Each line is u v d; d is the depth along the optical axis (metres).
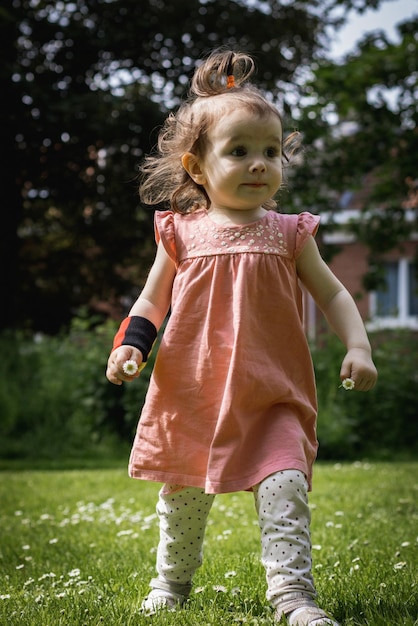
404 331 14.41
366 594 3.11
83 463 11.86
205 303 3.00
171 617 2.83
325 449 12.62
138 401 12.74
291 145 3.53
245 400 2.88
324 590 3.25
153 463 2.98
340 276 22.55
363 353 2.98
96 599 3.23
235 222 3.08
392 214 14.43
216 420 2.92
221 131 3.03
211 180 3.07
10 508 6.84
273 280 3.00
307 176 13.81
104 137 17.80
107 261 21.91
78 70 19.72
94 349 13.46
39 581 3.87
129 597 3.28
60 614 2.99
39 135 18.16
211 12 19.70
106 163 19.16
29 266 22.55
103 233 21.05
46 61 19.50
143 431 3.03
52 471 10.69
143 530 5.23
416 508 6.13
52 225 22.44
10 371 14.02
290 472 2.75
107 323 14.20
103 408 13.12
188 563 3.11
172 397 2.98
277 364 2.96
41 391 13.77
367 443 13.23
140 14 19.48
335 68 13.68
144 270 22.17
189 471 2.93
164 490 3.06
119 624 2.77
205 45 19.95
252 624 2.72
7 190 19.33
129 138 18.12
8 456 12.77
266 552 2.70
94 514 6.24
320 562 3.93
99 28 19.72
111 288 22.53
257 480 2.78
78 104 17.47
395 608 2.82
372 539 4.61
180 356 2.99
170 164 3.25
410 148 13.82
